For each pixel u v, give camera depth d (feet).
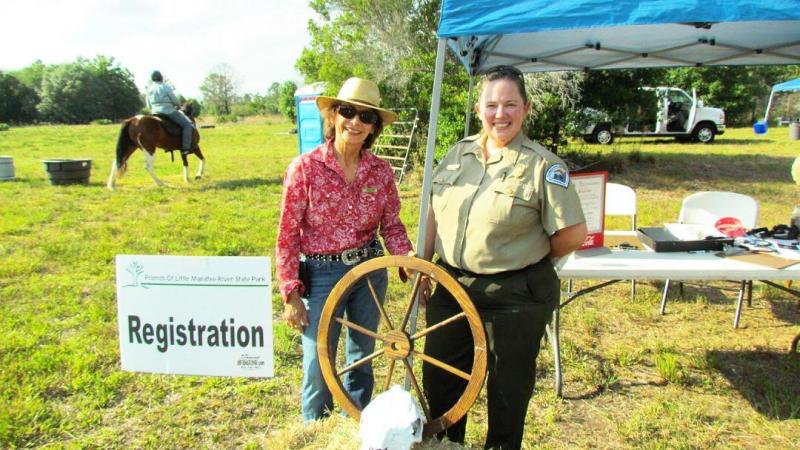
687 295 15.10
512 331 6.59
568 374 10.84
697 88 82.74
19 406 9.54
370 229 7.88
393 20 36.96
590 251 10.44
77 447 8.65
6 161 35.04
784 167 39.88
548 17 6.97
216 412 9.71
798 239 10.89
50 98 202.59
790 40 12.23
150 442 8.85
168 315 8.36
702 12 6.49
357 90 7.23
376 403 6.32
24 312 13.88
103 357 11.53
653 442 8.71
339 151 7.47
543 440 8.89
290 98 124.06
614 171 38.40
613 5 6.77
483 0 7.23
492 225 6.48
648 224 22.65
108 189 31.91
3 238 20.90
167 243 20.25
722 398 9.96
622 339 12.42
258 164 45.68
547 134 36.37
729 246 10.44
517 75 6.54
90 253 18.88
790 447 8.55
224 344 8.29
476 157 6.91
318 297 7.68
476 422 9.36
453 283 6.15
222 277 8.09
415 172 36.50
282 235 7.48
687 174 37.24
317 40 41.34
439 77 7.51
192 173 39.91
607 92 36.94
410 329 7.81
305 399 8.07
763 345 11.97
